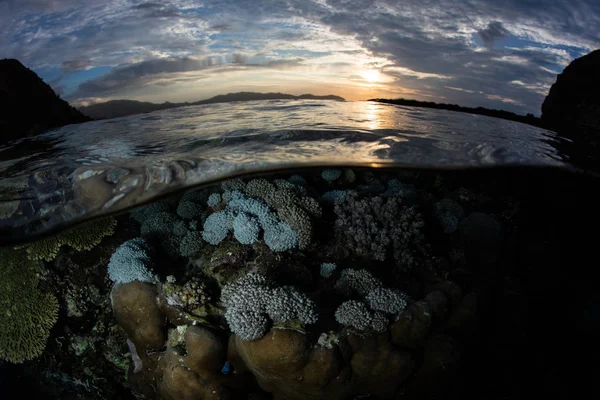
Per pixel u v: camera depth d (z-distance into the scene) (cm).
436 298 78
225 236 83
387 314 71
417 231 93
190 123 130
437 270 92
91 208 78
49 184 80
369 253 89
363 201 95
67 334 86
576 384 89
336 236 91
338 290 78
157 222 90
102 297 87
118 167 86
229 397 69
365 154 101
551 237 122
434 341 76
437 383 75
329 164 100
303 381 63
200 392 67
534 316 100
